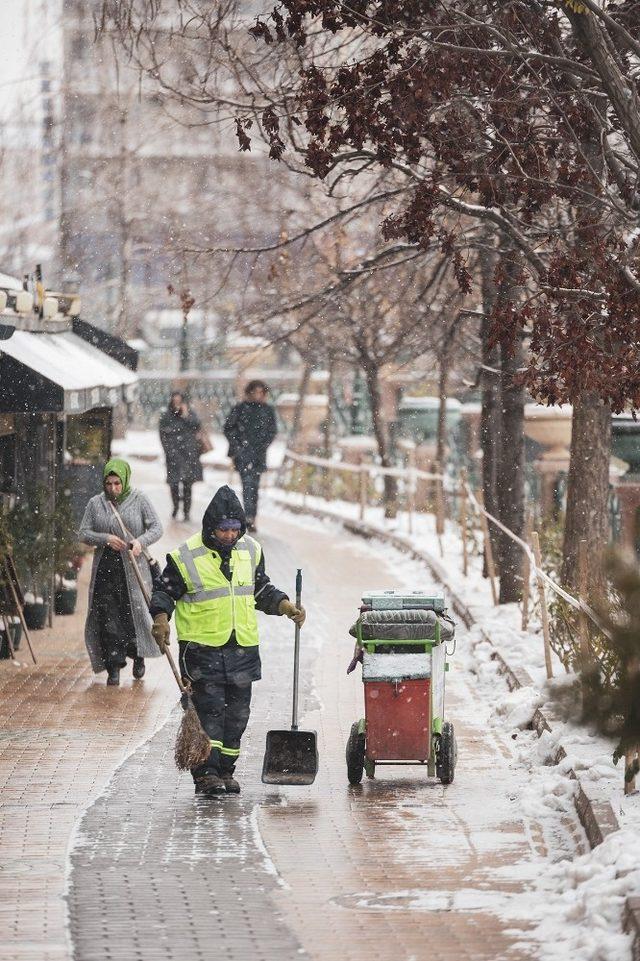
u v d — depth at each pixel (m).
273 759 23.88
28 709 30.33
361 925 16.42
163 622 23.83
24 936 15.88
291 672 34.91
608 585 22.47
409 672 23.78
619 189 28.16
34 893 17.61
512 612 40.44
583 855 18.25
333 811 22.33
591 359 26.64
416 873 18.67
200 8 33.16
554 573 42.41
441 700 24.81
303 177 60.88
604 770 21.34
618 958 14.36
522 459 42.28
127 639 33.34
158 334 127.00
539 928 15.96
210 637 23.94
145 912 16.91
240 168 73.06
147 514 33.88
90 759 25.81
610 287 26.45
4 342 38.72
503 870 18.69
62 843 20.12
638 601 16.81
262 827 21.25
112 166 91.88
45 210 98.00
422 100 27.38
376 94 27.86
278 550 60.03
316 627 41.56
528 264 34.47
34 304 44.72
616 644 16.84
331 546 61.97
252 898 17.56
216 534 24.22
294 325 62.69
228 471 96.38
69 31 80.69
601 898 15.77
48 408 36.84
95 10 35.75
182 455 69.56
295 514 76.50
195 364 117.69
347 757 24.34
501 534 42.25
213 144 80.81
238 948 15.63
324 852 19.80
